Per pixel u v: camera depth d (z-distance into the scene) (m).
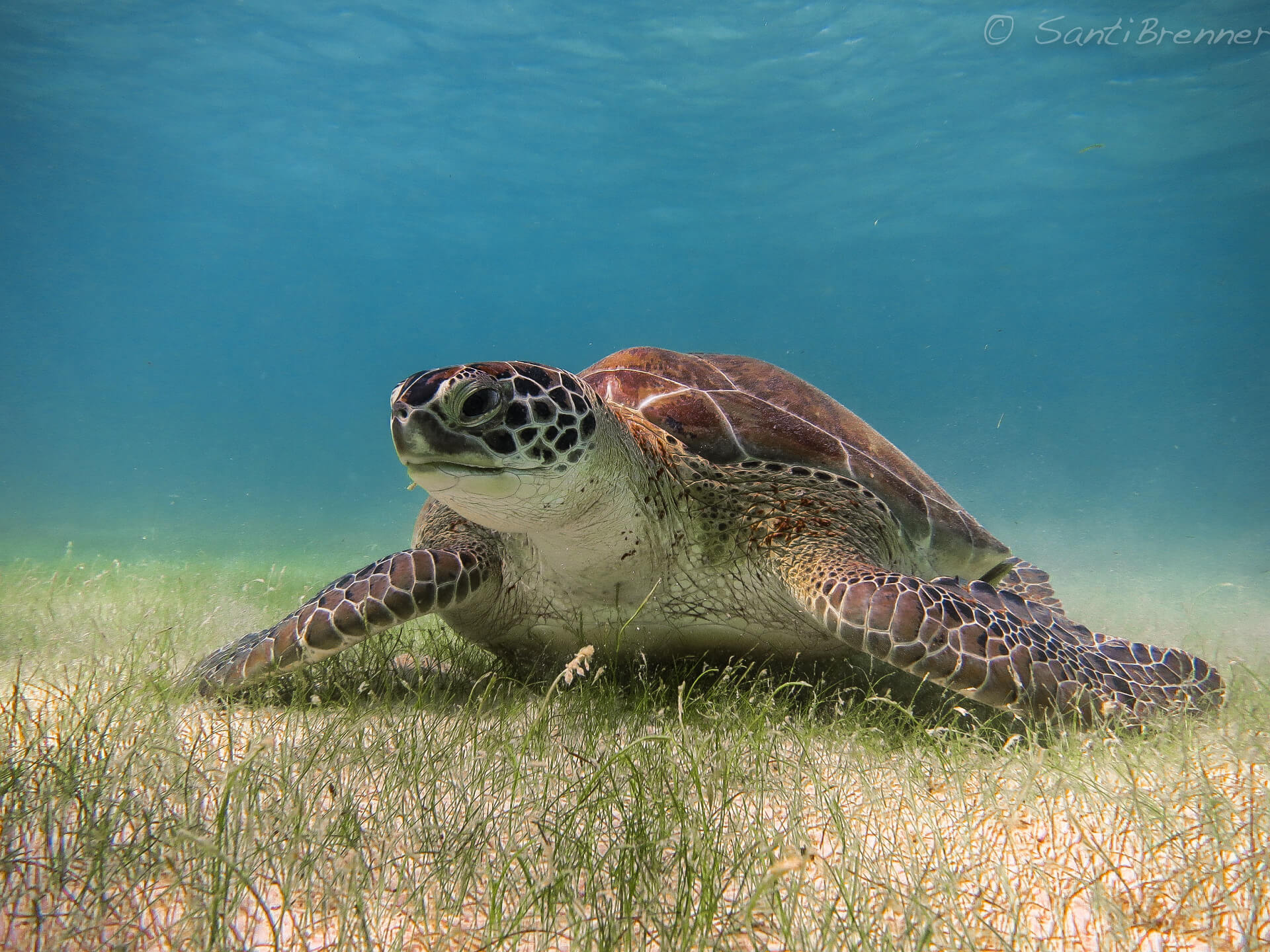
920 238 61.25
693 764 2.57
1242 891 1.99
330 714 3.48
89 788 2.40
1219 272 66.81
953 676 3.38
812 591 3.76
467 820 2.30
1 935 1.70
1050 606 6.45
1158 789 2.64
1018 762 2.96
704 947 1.68
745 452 4.58
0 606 6.33
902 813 2.58
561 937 1.83
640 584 4.16
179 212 68.38
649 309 110.38
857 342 114.81
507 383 3.35
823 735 3.41
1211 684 3.92
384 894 1.99
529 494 3.51
